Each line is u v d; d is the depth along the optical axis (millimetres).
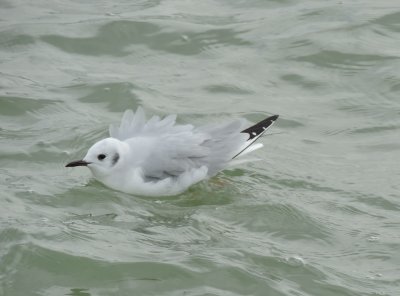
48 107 16625
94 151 13812
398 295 11508
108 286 11578
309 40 19188
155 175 13891
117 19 19688
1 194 13602
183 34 19406
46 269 11852
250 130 14500
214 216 13461
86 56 18812
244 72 18297
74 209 13469
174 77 18062
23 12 20188
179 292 11484
